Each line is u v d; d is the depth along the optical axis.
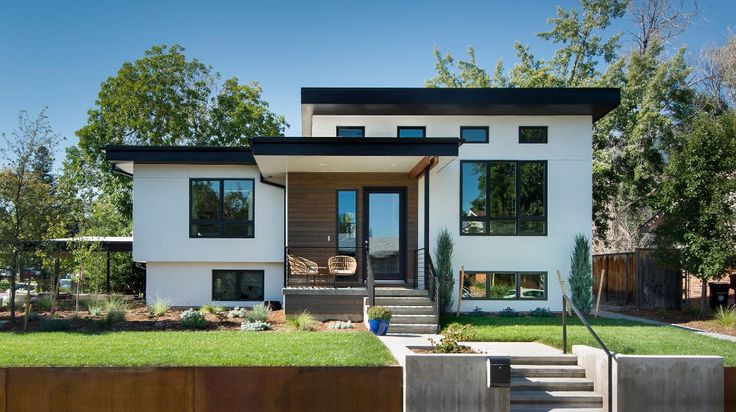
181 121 31.58
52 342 11.28
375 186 18.77
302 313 15.59
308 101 17.22
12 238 14.56
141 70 31.94
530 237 18.30
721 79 31.64
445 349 9.76
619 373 9.45
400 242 18.69
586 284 17.92
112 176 30.61
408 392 8.95
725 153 17.42
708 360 9.52
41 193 15.05
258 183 19.39
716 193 17.17
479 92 17.47
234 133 33.31
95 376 9.17
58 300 19.19
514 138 18.45
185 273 19.44
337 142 15.71
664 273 20.34
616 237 33.31
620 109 26.98
